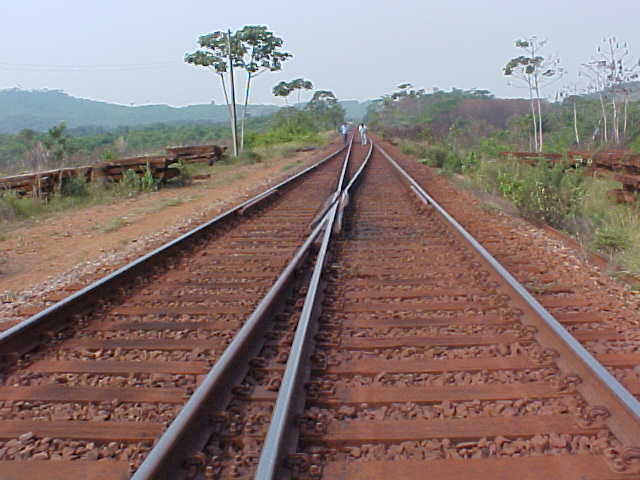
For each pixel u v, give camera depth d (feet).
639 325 18.85
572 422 12.50
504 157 79.61
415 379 14.90
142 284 23.85
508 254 28.89
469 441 12.08
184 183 69.67
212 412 12.60
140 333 18.47
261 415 12.82
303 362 14.90
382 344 16.97
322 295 21.36
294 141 191.62
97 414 13.38
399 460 11.44
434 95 395.75
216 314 20.12
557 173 41.52
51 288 25.18
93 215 47.42
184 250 29.35
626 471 10.77
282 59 158.71
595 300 21.40
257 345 16.61
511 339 17.17
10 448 12.05
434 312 19.88
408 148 125.39
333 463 11.36
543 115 181.47
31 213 47.73
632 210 41.83
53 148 85.30
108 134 272.51
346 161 81.82
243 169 91.09
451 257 27.55
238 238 32.96
